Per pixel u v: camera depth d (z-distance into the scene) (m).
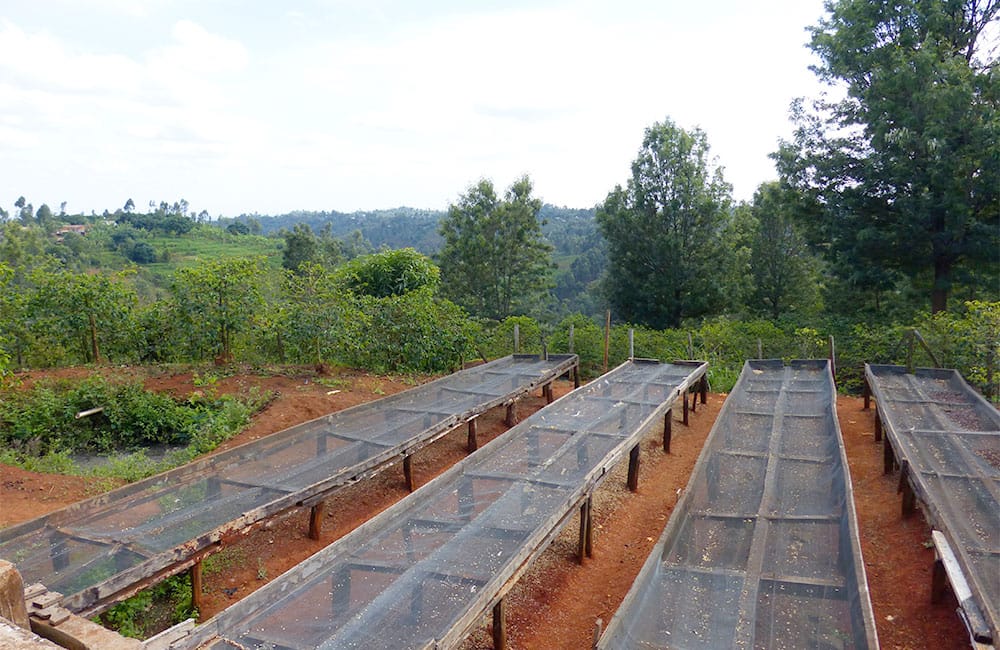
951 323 12.91
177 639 3.69
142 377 10.84
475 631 5.43
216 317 11.86
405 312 13.62
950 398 10.13
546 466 7.17
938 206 16.16
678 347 16.33
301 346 12.94
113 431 9.65
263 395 10.54
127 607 5.37
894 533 7.07
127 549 5.26
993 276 17.69
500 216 27.23
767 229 26.75
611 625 4.01
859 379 14.44
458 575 4.93
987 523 5.73
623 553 7.04
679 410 12.95
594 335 16.42
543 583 6.31
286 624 4.25
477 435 10.60
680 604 4.75
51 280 11.64
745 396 10.73
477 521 5.84
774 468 7.29
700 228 23.20
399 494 8.26
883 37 17.62
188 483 6.57
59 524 5.61
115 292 12.20
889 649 5.11
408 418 9.22
